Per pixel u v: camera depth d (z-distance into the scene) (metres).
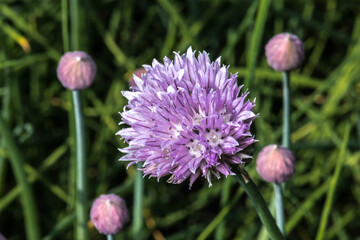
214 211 0.49
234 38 0.48
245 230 0.46
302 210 0.42
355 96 0.48
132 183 0.43
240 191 0.41
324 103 0.49
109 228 0.35
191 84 0.30
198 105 0.30
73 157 0.41
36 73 0.49
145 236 0.46
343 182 0.48
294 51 0.37
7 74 0.46
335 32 0.49
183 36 0.49
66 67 0.36
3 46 0.46
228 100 0.30
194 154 0.30
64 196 0.43
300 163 0.48
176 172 0.30
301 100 0.49
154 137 0.30
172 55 0.48
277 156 0.34
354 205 0.48
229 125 0.30
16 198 0.48
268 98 0.49
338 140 0.44
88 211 0.42
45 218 0.47
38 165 0.48
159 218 0.47
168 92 0.30
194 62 0.31
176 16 0.44
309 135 0.48
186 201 0.48
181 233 0.44
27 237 0.48
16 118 0.48
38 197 0.48
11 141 0.39
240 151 0.31
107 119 0.47
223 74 0.30
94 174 0.48
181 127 0.30
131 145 0.31
